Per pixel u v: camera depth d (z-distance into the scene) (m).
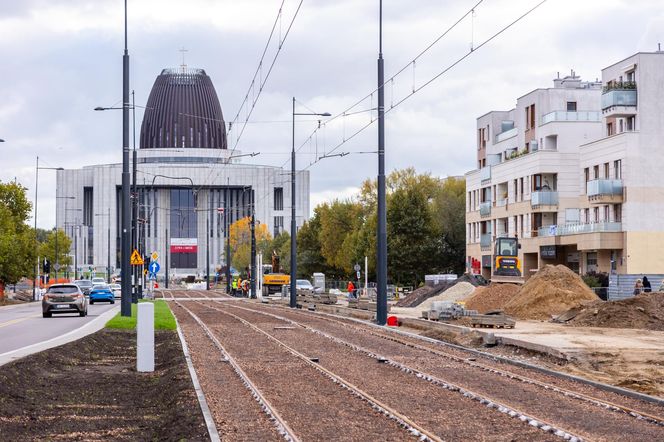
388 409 15.70
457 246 106.44
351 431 13.82
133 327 40.53
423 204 93.00
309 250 118.12
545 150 79.06
